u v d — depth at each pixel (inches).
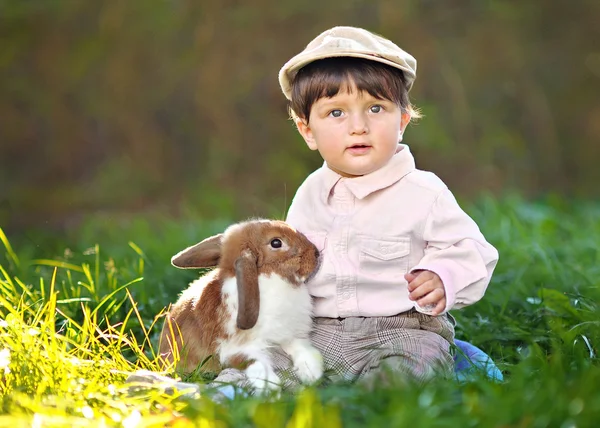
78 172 560.1
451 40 573.0
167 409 134.4
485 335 198.4
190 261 171.3
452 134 561.6
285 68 181.5
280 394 141.8
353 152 173.9
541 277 254.8
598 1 597.6
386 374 145.2
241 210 485.7
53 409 132.0
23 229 463.8
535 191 565.9
